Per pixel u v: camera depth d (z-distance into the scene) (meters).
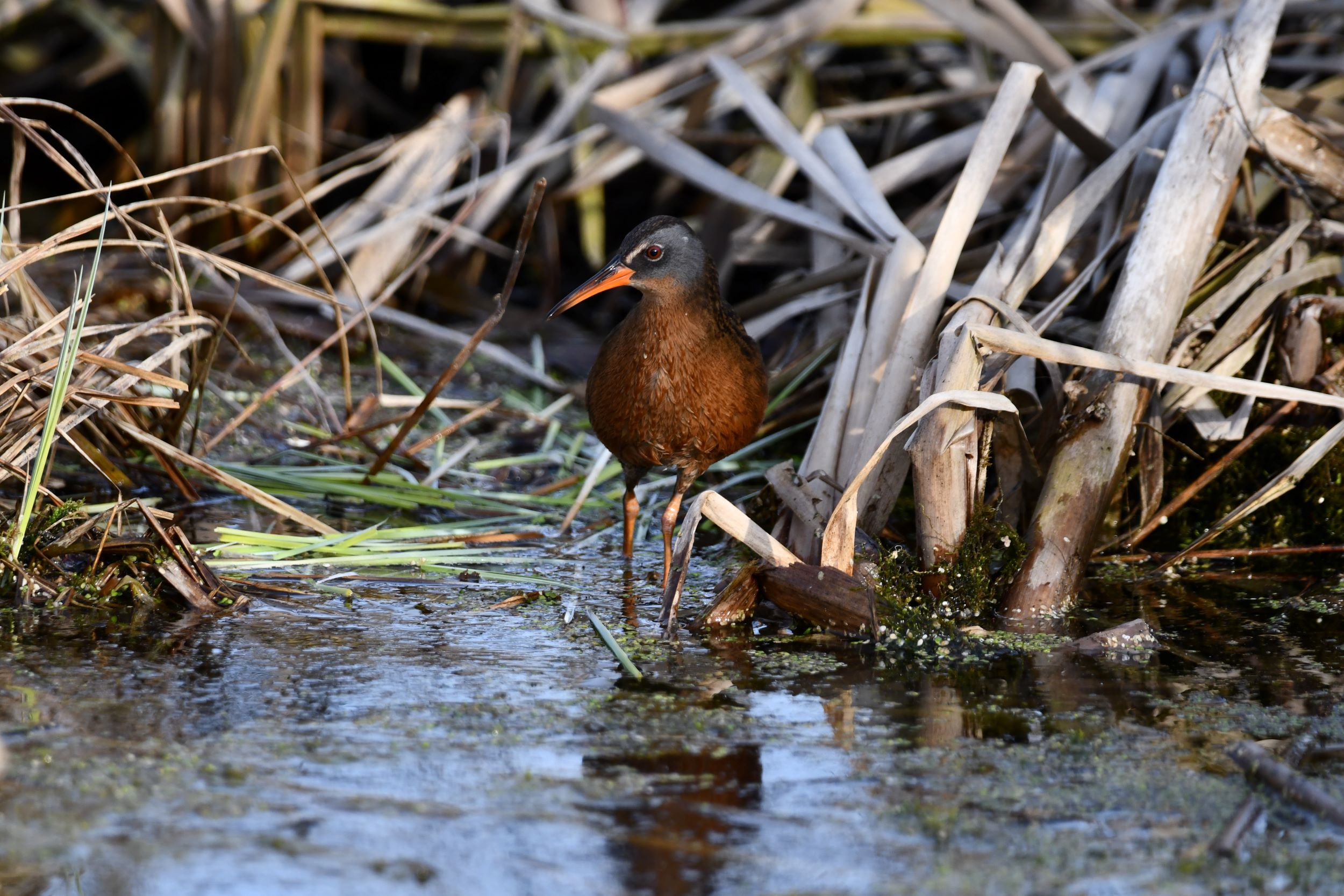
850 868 4.76
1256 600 7.86
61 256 14.02
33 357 8.08
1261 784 5.41
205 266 9.67
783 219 11.11
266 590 7.70
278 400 11.45
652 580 8.23
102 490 8.99
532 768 5.51
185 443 10.28
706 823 5.07
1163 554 8.58
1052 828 5.07
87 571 7.39
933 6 11.96
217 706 6.03
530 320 14.03
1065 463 7.82
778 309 10.75
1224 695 6.41
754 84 11.79
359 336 12.75
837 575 7.25
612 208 15.16
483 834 4.95
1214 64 9.04
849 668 6.75
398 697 6.21
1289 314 8.80
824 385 10.66
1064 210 8.85
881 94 14.98
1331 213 9.77
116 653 6.62
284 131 14.25
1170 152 8.74
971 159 8.73
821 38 13.86
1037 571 7.62
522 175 13.61
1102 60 11.30
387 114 15.85
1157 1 14.41
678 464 8.34
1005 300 8.39
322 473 9.62
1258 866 4.80
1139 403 7.95
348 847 4.84
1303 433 8.71
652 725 5.97
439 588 7.94
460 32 14.46
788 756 5.67
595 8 14.48
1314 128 9.05
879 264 9.41
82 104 16.34
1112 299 8.35
